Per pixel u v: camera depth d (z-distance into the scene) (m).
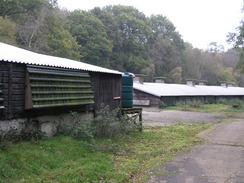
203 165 6.59
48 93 6.99
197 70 65.69
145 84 31.73
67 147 6.60
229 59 79.25
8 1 27.66
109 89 10.66
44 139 6.85
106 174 5.44
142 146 8.42
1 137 5.85
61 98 7.40
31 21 31.88
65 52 32.66
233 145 9.40
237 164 6.78
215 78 68.31
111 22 53.50
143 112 22.67
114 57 51.09
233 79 68.19
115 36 51.38
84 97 8.52
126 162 6.54
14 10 29.66
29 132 6.57
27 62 6.54
